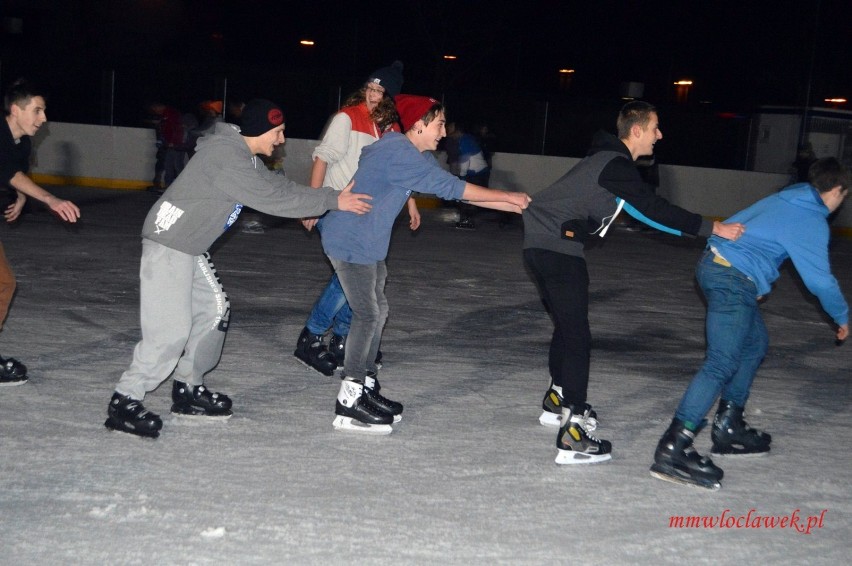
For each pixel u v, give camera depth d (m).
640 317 9.61
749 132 23.97
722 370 4.68
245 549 3.65
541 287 4.97
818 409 6.30
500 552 3.74
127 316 8.05
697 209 20.78
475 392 6.22
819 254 4.64
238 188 4.74
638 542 3.92
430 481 4.50
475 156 17.08
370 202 5.05
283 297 9.45
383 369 6.75
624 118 4.86
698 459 4.64
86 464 4.48
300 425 5.27
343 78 29.05
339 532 3.84
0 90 28.12
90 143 20.42
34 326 7.43
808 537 4.07
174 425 5.16
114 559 3.51
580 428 4.85
